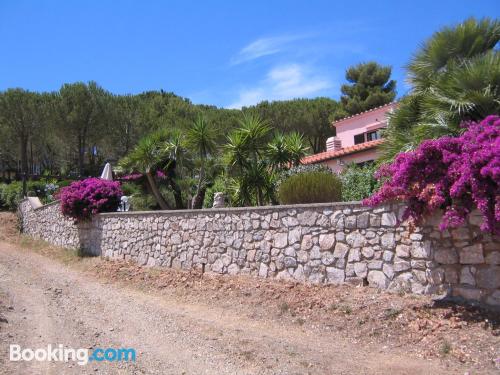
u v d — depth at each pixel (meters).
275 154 13.38
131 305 8.54
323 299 7.32
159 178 17.62
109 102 31.86
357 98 35.28
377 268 7.23
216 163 16.08
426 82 9.12
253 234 9.16
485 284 6.01
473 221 6.18
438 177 6.15
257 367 5.27
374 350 5.64
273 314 7.32
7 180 34.50
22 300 8.61
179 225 10.89
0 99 29.39
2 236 20.11
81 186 15.07
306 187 10.06
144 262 11.84
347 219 7.70
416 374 4.84
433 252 6.58
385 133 9.78
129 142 33.00
